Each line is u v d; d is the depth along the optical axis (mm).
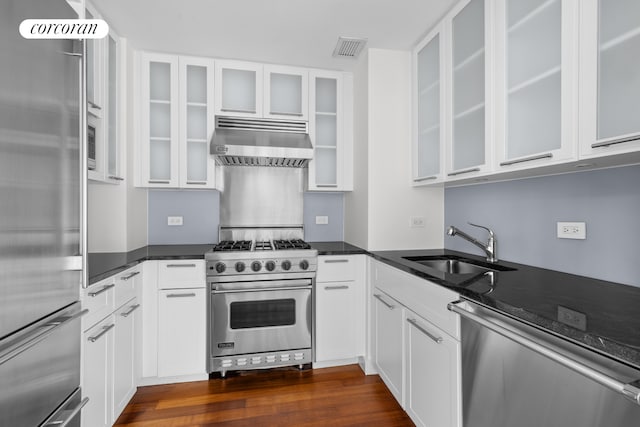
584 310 986
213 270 2203
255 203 2910
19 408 1042
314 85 2723
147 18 2031
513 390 1056
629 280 1295
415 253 2295
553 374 922
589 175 1442
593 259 1434
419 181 2289
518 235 1846
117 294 1767
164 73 2492
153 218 2764
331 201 3088
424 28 2162
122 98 2256
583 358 832
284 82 2691
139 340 2111
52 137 1201
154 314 2168
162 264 2178
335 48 2426
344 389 2156
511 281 1395
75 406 1312
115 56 2168
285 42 2334
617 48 1025
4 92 971
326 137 2779
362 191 2574
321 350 2393
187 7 1926
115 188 2275
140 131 2438
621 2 1015
